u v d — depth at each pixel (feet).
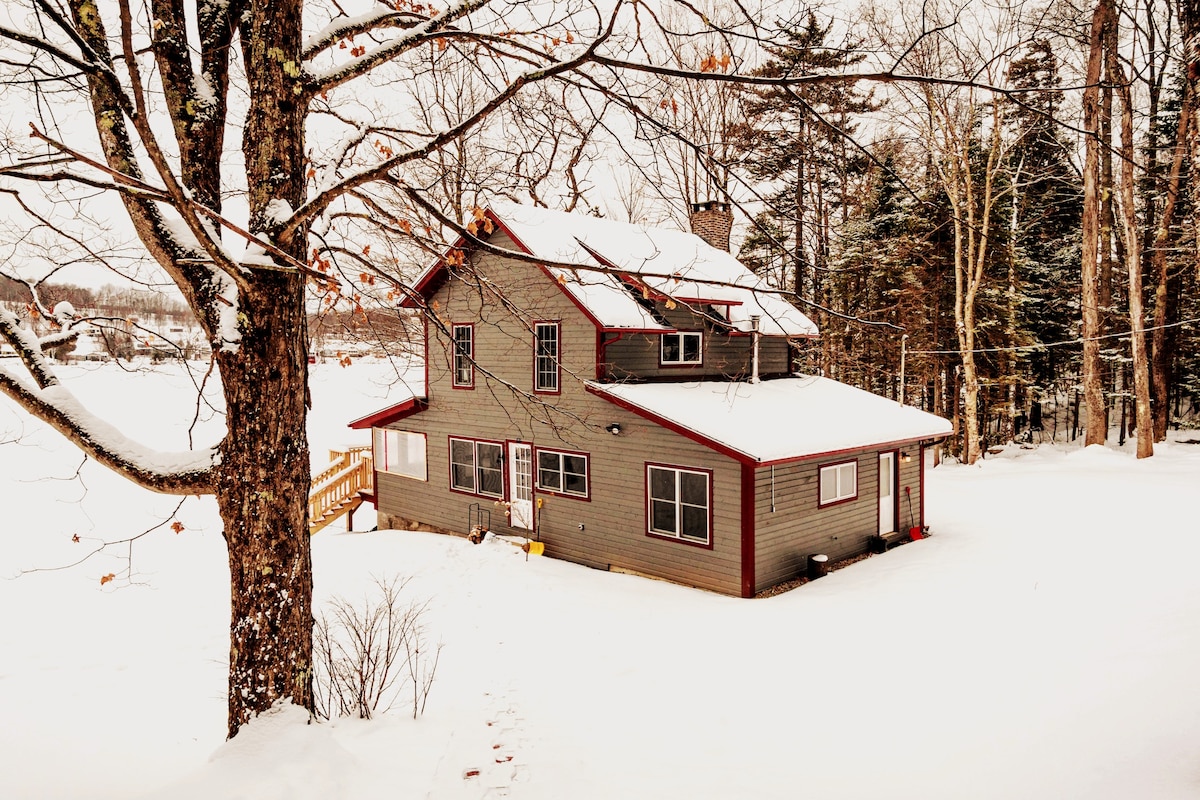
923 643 26.81
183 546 56.44
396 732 19.69
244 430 15.81
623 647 28.86
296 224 14.60
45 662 29.71
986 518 51.75
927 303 82.74
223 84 17.26
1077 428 101.35
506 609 35.09
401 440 60.44
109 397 101.76
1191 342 90.84
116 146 14.85
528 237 48.26
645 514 42.96
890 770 17.43
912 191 15.07
